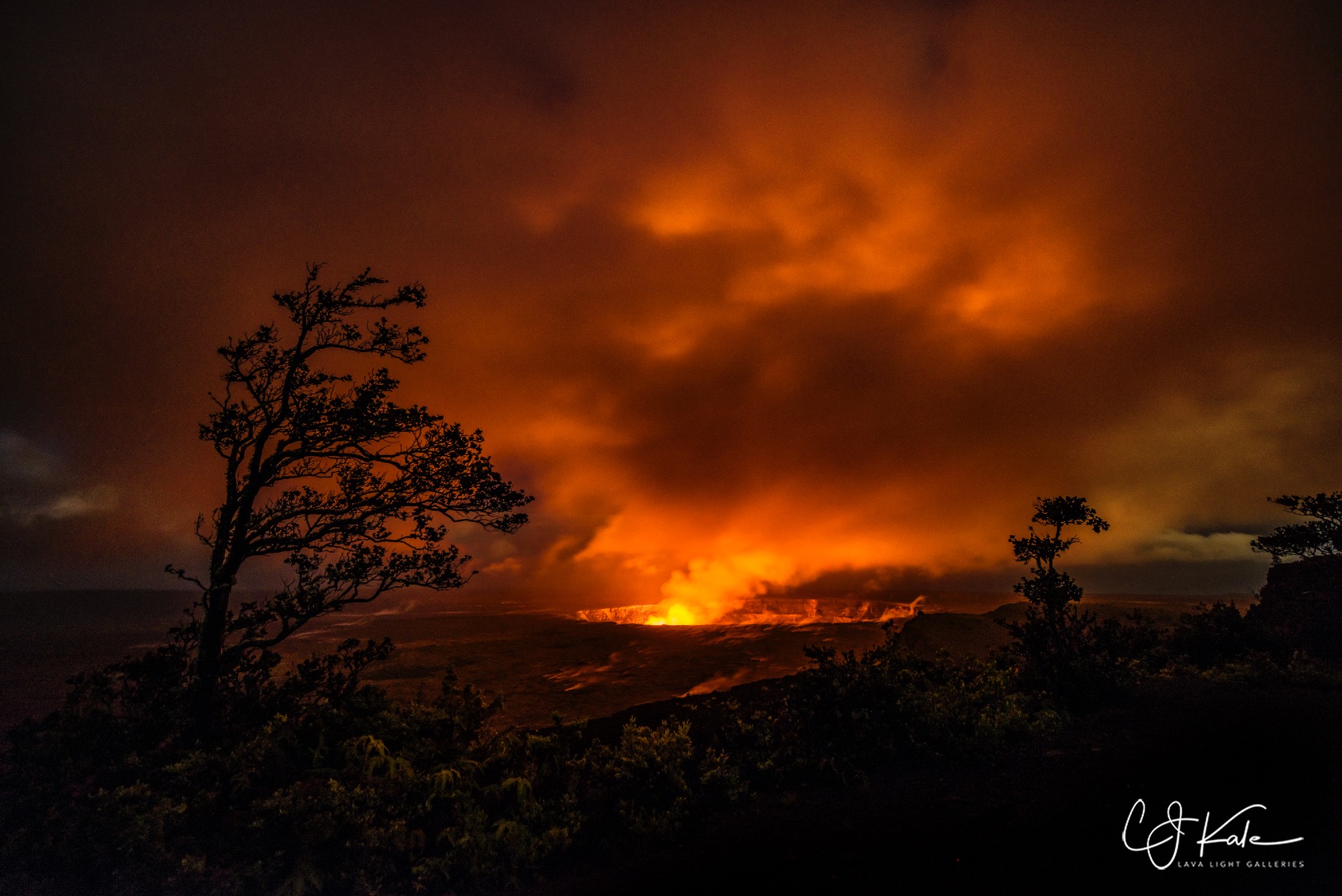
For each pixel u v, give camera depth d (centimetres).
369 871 526
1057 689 815
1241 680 832
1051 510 918
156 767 641
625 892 493
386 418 894
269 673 877
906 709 718
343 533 899
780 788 650
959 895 437
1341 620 1045
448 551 928
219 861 509
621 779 641
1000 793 582
